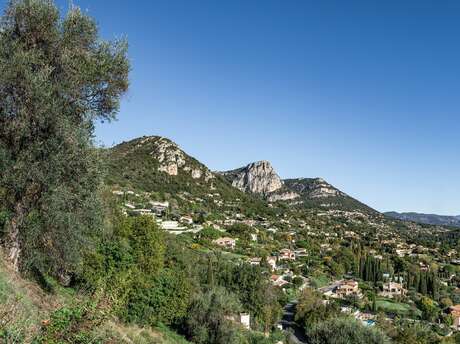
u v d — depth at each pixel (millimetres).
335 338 26984
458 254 187375
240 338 40312
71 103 14414
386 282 119812
